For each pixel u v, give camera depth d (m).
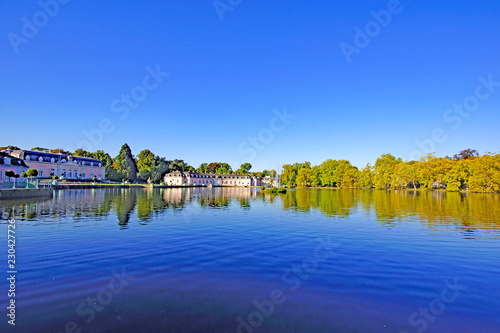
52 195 47.69
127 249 13.20
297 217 24.78
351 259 12.05
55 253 12.40
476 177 77.50
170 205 35.09
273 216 25.41
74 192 58.81
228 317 7.12
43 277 9.60
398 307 7.80
